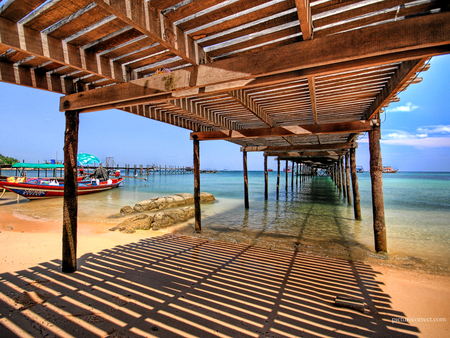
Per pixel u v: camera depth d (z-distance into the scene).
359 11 1.99
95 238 5.84
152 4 1.77
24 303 2.73
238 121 6.39
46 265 3.88
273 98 4.29
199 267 4.04
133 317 2.55
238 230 7.15
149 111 4.69
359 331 2.45
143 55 2.67
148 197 16.55
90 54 2.54
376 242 5.05
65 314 2.56
